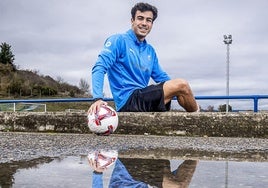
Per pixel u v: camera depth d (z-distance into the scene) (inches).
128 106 194.5
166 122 198.4
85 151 100.4
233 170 63.5
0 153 92.0
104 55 178.1
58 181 50.2
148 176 56.0
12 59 3368.6
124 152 100.9
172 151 105.9
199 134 196.1
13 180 50.8
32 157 83.1
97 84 173.2
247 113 193.0
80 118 217.0
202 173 59.9
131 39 190.9
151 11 191.9
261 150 111.7
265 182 51.1
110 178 53.1
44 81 3469.5
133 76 193.3
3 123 234.7
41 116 225.8
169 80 192.9
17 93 3056.1
